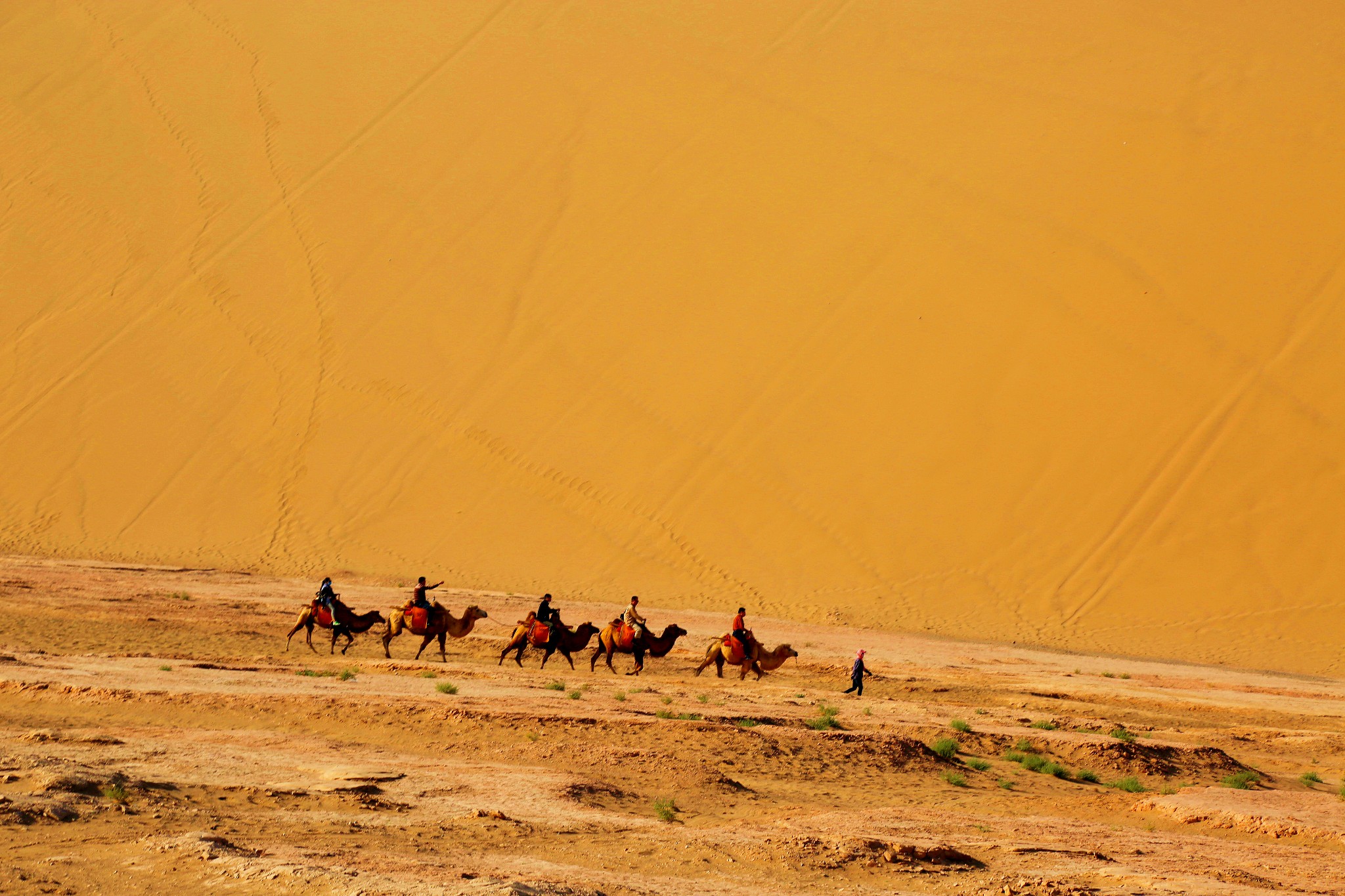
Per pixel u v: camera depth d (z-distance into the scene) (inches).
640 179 2623.0
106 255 2664.9
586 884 413.4
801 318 2271.2
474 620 1239.5
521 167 2721.5
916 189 2439.7
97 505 2159.2
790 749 786.2
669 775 685.9
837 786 725.9
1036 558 1856.5
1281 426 1919.3
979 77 2677.2
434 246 2573.8
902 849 499.5
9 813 441.4
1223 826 673.6
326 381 2349.9
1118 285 2167.8
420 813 528.4
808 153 2583.7
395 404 2289.6
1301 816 687.1
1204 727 1146.7
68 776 506.9
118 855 405.1
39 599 1409.9
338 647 1305.4
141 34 3292.3
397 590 1807.3
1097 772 867.4
